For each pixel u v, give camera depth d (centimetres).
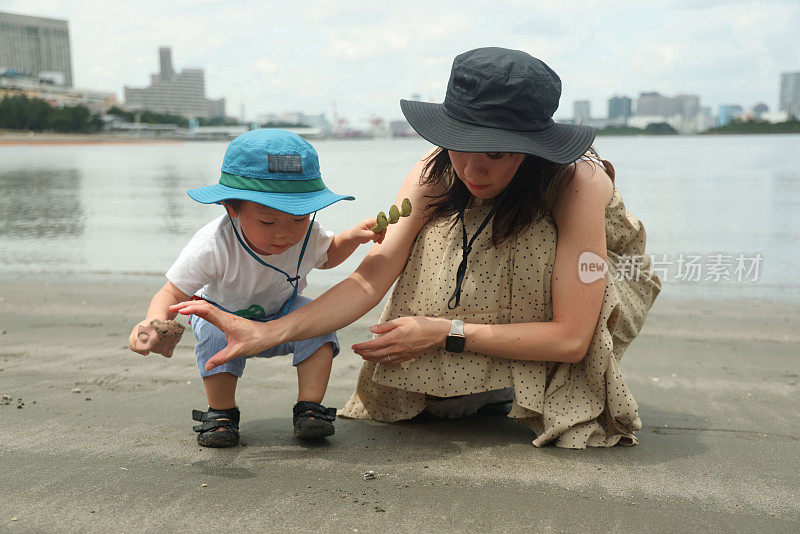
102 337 352
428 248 220
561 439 212
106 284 514
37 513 160
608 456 206
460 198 215
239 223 204
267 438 217
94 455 198
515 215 206
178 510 164
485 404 244
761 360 324
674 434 228
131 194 1334
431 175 217
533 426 219
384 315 230
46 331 365
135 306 434
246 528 155
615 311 210
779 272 547
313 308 206
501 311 214
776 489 184
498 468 195
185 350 329
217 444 206
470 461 200
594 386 213
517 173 203
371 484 182
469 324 210
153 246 708
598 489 182
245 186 190
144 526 155
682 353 337
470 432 226
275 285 214
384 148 5684
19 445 205
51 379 279
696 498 177
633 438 215
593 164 215
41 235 783
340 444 213
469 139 184
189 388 269
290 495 174
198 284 209
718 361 323
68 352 322
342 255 221
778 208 954
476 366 214
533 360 212
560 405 213
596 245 206
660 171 1828
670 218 858
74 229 833
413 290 224
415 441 216
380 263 218
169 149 6162
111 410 241
